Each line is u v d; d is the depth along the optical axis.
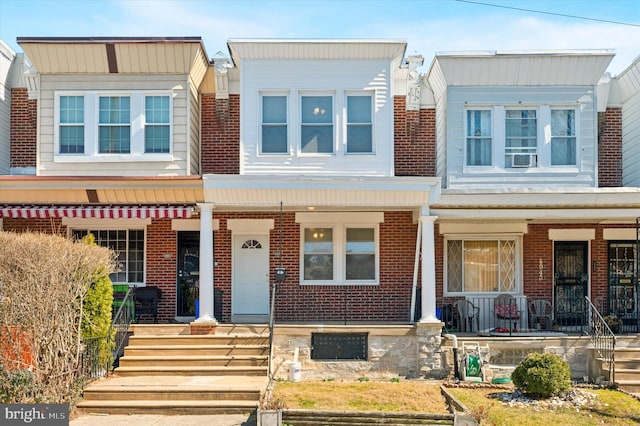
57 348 11.30
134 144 15.91
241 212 17.39
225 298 17.31
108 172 15.90
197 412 11.39
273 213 17.42
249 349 13.98
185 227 17.39
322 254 17.56
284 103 16.11
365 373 14.62
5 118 16.62
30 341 11.20
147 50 15.59
